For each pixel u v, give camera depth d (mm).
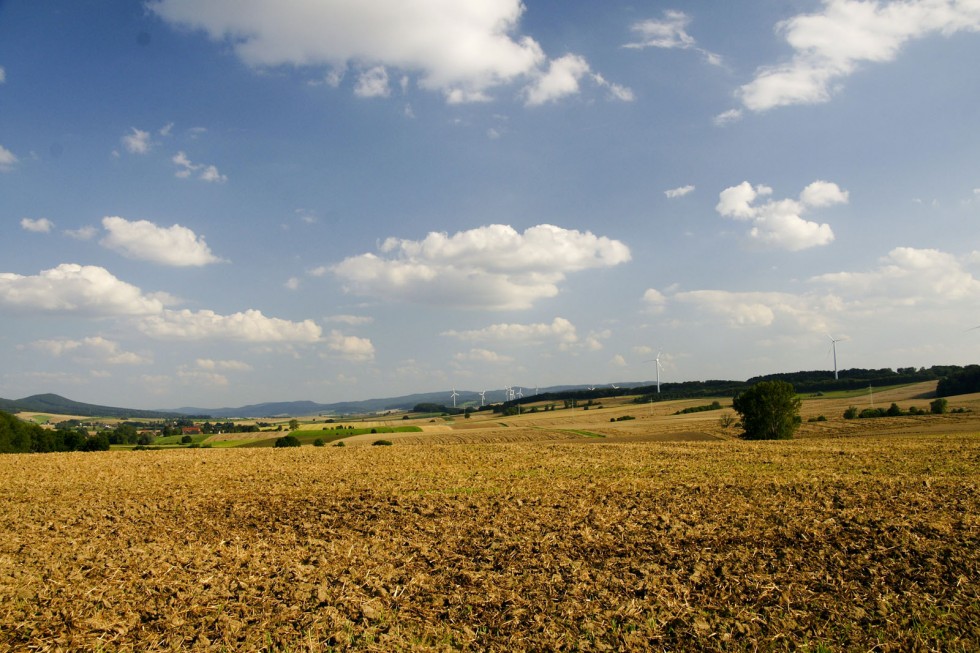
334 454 49156
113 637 10656
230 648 10117
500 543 17000
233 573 14344
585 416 122000
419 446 58000
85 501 26344
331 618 11258
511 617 11320
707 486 26578
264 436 100438
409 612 11656
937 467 31344
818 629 10398
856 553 14969
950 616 10703
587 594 12492
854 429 70938
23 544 18141
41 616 11594
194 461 44438
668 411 123375
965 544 15359
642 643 10039
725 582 12984
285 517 21922
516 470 34688
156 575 14250
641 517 20094
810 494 23688
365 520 20969
